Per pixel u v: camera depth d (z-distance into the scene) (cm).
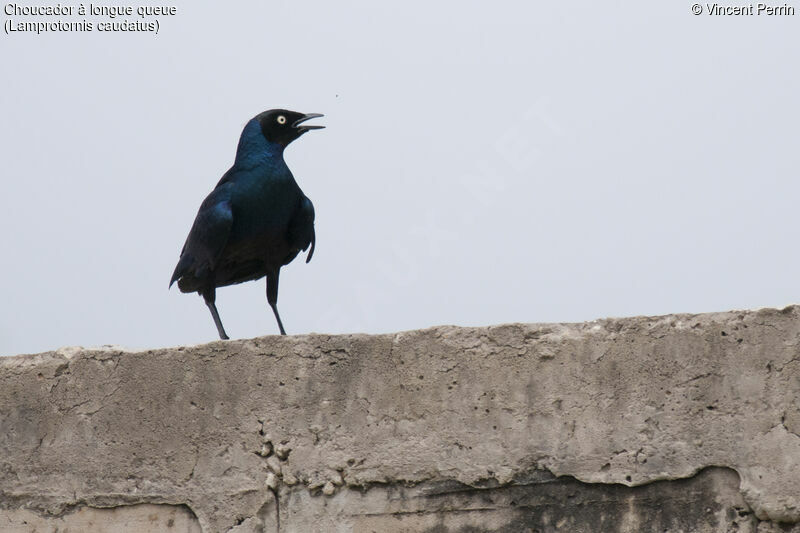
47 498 1121
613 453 1003
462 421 1040
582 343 1028
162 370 1118
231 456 1083
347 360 1076
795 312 987
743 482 971
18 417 1145
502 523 1018
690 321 1009
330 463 1059
